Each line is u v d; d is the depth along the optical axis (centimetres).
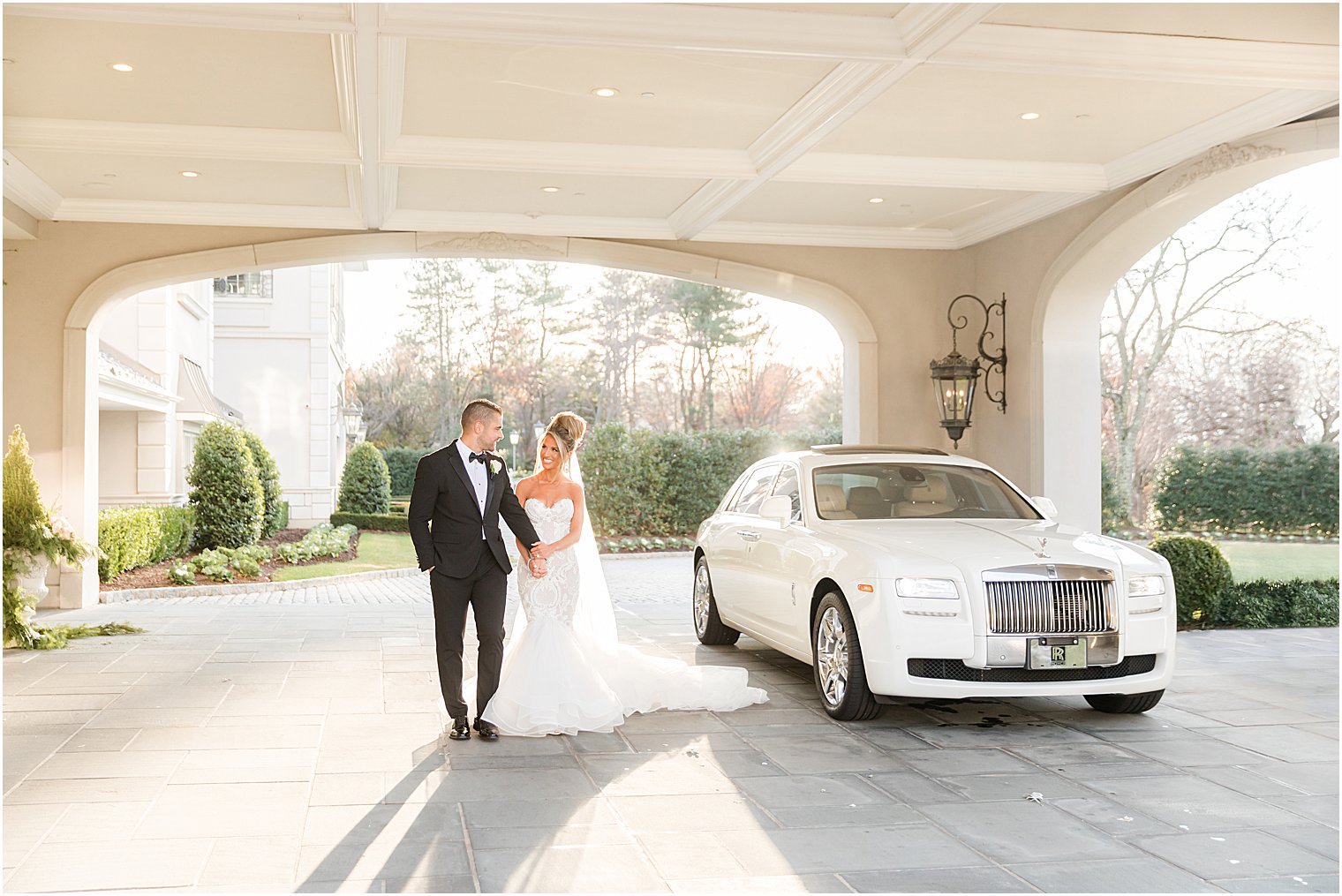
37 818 450
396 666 815
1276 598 1075
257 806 467
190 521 1778
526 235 1210
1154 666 621
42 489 1139
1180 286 2355
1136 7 629
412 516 586
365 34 620
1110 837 434
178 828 437
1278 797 490
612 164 924
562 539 625
